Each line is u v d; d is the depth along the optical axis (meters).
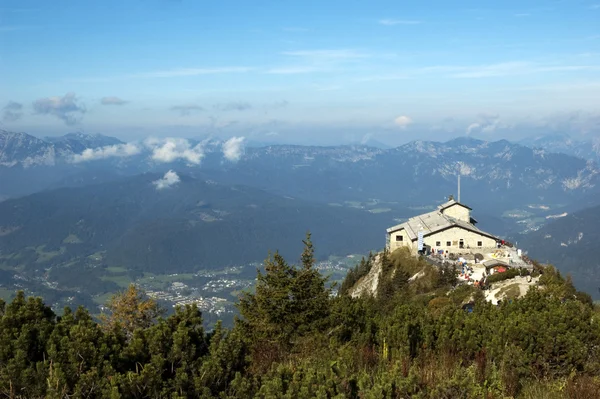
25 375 10.52
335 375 11.48
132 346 12.26
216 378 11.92
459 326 16.61
